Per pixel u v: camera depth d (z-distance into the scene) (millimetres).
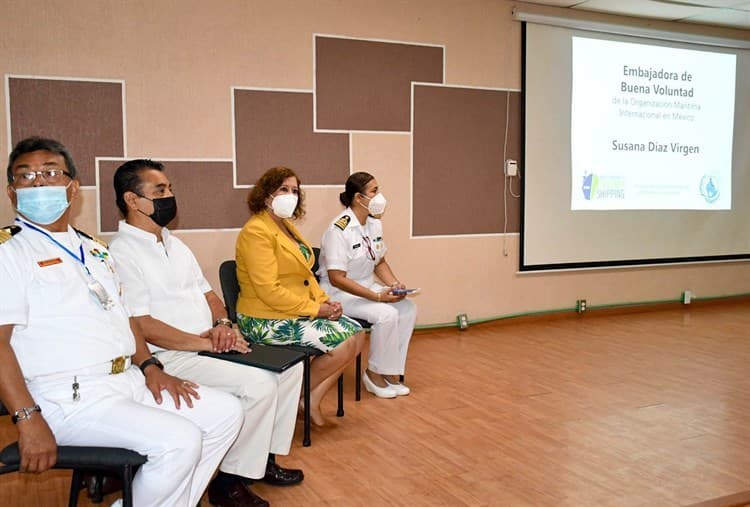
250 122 4184
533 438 2850
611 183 5555
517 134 5145
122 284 2105
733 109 6098
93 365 1723
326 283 3582
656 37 5613
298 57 4289
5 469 1567
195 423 1835
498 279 5184
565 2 5066
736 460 2619
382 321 3354
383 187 4660
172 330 2201
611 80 5477
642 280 5852
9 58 3586
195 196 4074
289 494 2320
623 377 3791
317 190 4430
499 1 4949
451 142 4875
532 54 5121
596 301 5652
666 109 5758
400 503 2252
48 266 1690
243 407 2139
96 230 3846
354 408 3254
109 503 2268
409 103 4688
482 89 4957
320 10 4328
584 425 3010
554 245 5363
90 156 3799
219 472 2205
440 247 4922
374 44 4523
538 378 3770
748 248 6301
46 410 1658
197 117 4039
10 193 1742
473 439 2840
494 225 5117
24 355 1648
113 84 3816
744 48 6070
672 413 3174
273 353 2332
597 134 5453
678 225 5914
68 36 3697
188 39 3977
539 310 5398
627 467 2551
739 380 3734
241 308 2900
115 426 1662
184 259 2385
